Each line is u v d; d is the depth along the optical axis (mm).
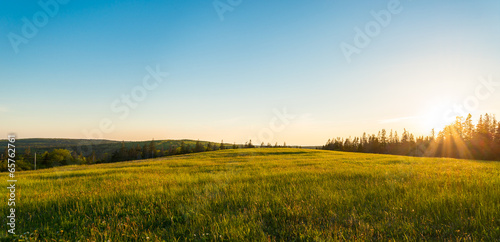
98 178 13930
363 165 19484
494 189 7488
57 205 7250
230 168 18172
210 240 4633
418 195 6836
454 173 12438
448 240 4180
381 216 5570
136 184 10727
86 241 4609
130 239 4750
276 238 4703
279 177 11859
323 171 13898
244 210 6105
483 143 56219
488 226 4703
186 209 6457
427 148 79562
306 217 5574
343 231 4738
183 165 22906
